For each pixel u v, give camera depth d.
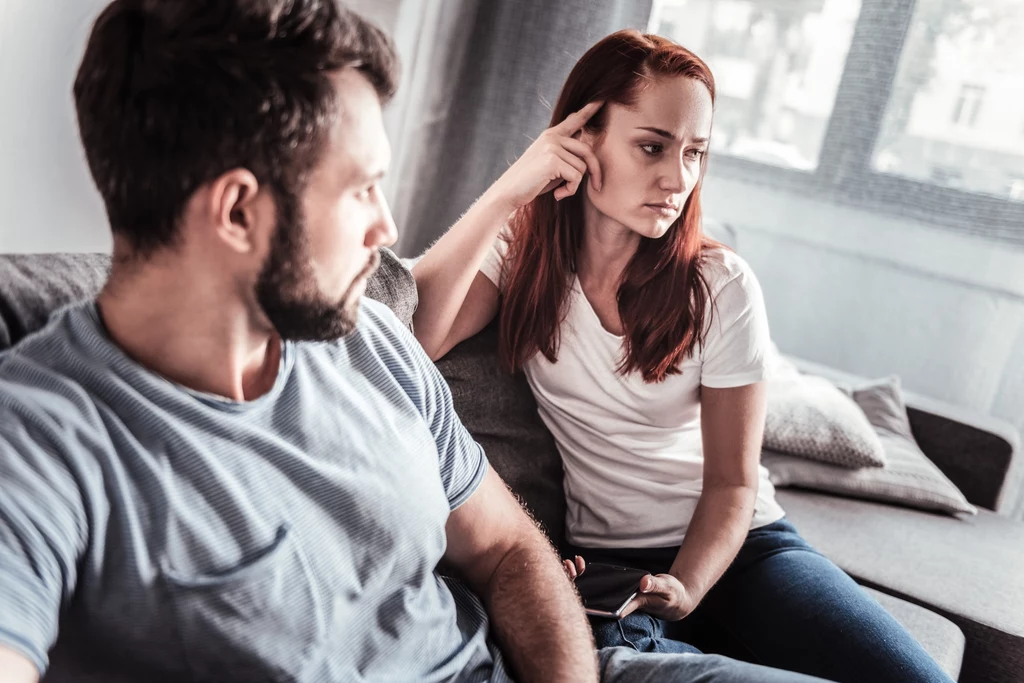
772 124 3.06
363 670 0.84
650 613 1.26
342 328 0.80
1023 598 1.69
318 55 0.72
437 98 2.04
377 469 0.86
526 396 1.43
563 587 1.05
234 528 0.75
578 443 1.41
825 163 2.99
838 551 1.76
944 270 2.86
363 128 0.76
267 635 0.76
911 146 2.88
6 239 1.55
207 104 0.70
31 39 1.47
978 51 2.77
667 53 1.23
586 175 1.30
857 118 2.93
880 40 2.87
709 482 1.35
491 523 1.05
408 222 2.11
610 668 1.07
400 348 0.98
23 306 0.83
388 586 0.87
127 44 0.71
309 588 0.79
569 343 1.38
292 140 0.72
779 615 1.33
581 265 1.37
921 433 2.31
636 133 1.22
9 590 0.62
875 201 2.93
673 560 1.36
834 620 1.28
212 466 0.75
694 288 1.31
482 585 1.06
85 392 0.72
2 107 1.48
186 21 0.70
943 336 2.88
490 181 2.08
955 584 1.70
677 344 1.31
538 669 0.98
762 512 1.47
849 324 3.01
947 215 2.84
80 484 0.69
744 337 1.32
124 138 0.71
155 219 0.73
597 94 1.26
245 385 0.83
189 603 0.72
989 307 2.81
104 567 0.70
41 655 0.63
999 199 2.77
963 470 2.26
